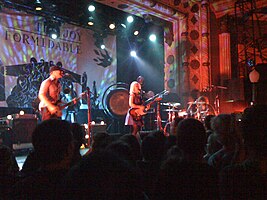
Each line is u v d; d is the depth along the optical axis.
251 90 9.30
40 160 1.46
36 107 7.96
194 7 10.09
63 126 1.48
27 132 7.66
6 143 7.17
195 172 1.54
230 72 10.14
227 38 10.20
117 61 11.90
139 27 10.80
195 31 10.12
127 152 1.81
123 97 9.55
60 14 9.80
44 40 10.33
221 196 1.51
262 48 11.20
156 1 9.07
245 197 1.45
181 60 10.04
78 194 0.76
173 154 2.24
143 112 6.81
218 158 2.36
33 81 9.99
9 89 9.58
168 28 10.24
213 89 9.67
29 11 9.34
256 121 1.46
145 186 2.17
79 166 0.79
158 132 2.58
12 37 9.71
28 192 1.38
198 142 1.71
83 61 11.16
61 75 5.06
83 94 6.13
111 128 10.94
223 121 2.35
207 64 9.88
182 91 9.95
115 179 0.75
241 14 10.27
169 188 1.54
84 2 9.32
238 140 2.25
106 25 10.60
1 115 9.34
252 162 1.48
